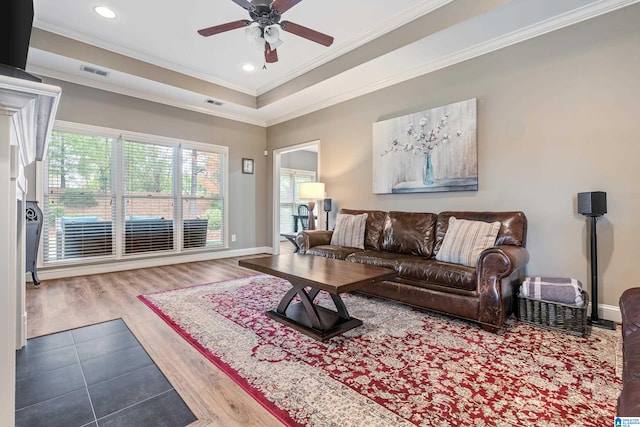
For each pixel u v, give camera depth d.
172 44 3.78
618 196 2.55
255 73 4.62
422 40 3.15
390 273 2.31
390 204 4.18
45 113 1.02
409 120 3.88
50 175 3.94
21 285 2.09
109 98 4.35
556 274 2.86
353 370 1.81
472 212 3.17
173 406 1.51
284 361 1.92
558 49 2.82
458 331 2.38
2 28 0.84
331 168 4.96
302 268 2.46
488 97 3.26
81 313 2.75
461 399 1.54
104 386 1.67
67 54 3.54
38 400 1.55
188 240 5.22
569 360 1.93
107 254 4.39
